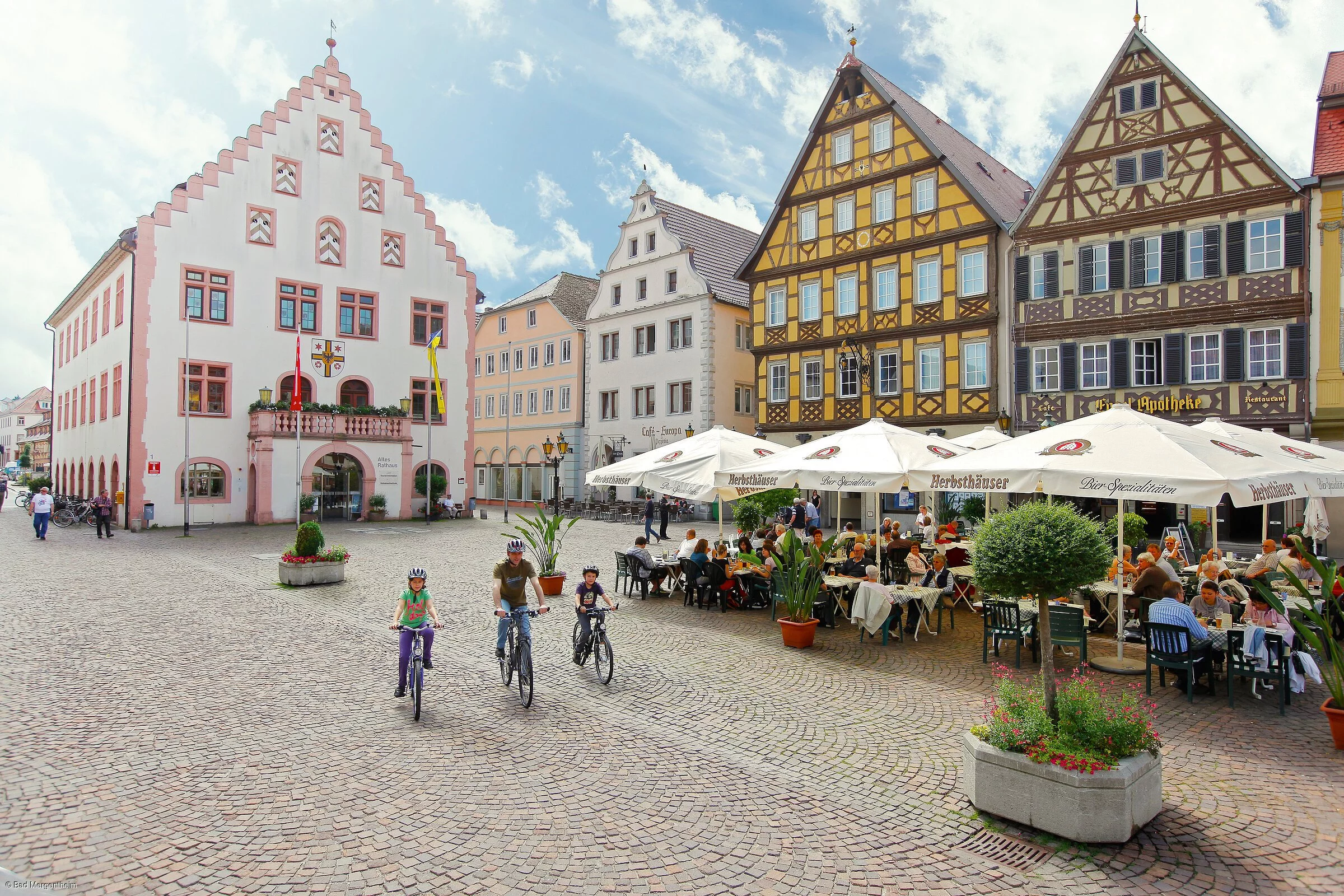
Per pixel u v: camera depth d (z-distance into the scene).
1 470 79.88
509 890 4.69
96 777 6.23
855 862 5.06
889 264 28.48
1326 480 9.84
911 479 11.48
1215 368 21.52
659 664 10.05
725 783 6.28
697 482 13.64
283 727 7.47
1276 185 20.64
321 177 34.09
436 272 37.25
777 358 32.00
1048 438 10.17
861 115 29.20
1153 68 22.62
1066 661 10.17
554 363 44.97
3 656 9.87
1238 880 4.78
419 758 6.75
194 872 4.81
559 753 6.91
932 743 7.22
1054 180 24.38
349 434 32.16
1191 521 21.59
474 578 16.91
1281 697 8.01
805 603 10.98
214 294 31.28
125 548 22.55
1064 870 4.94
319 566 15.84
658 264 38.50
